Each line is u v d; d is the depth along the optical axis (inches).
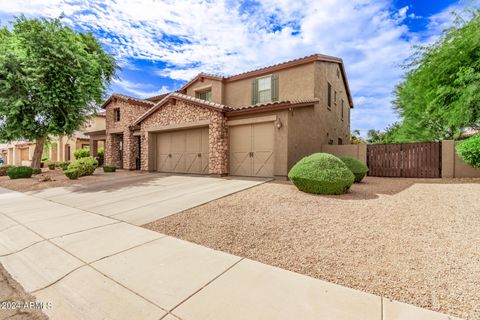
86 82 579.8
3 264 138.5
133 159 708.0
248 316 85.6
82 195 333.4
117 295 102.7
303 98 482.9
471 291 95.3
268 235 165.2
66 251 149.0
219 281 110.0
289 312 87.0
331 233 163.2
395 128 961.5
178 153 556.7
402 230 162.7
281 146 394.3
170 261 131.6
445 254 127.1
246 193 296.0
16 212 250.8
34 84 514.6
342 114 724.7
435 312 84.3
